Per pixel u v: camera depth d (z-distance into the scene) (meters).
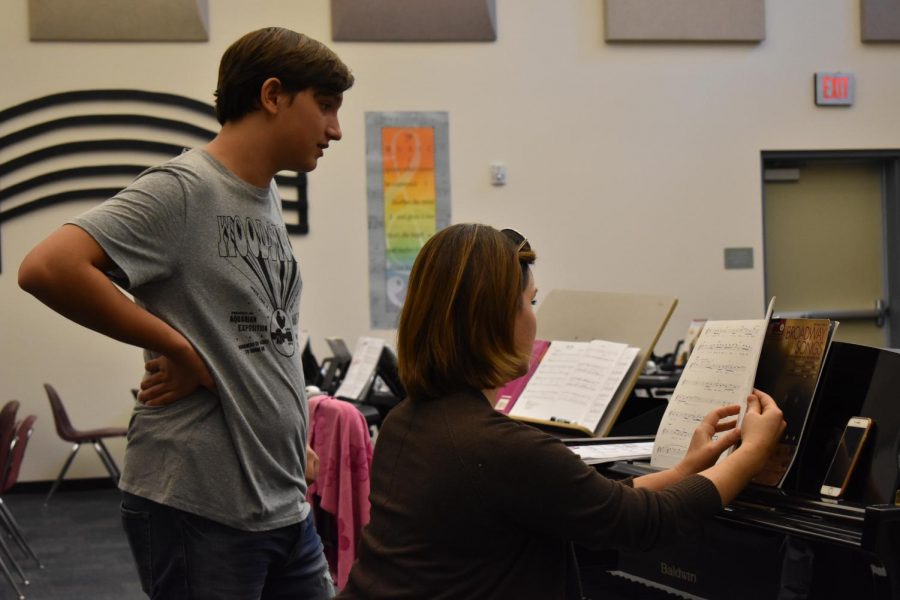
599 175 7.39
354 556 2.98
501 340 1.40
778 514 1.53
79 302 1.60
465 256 1.41
